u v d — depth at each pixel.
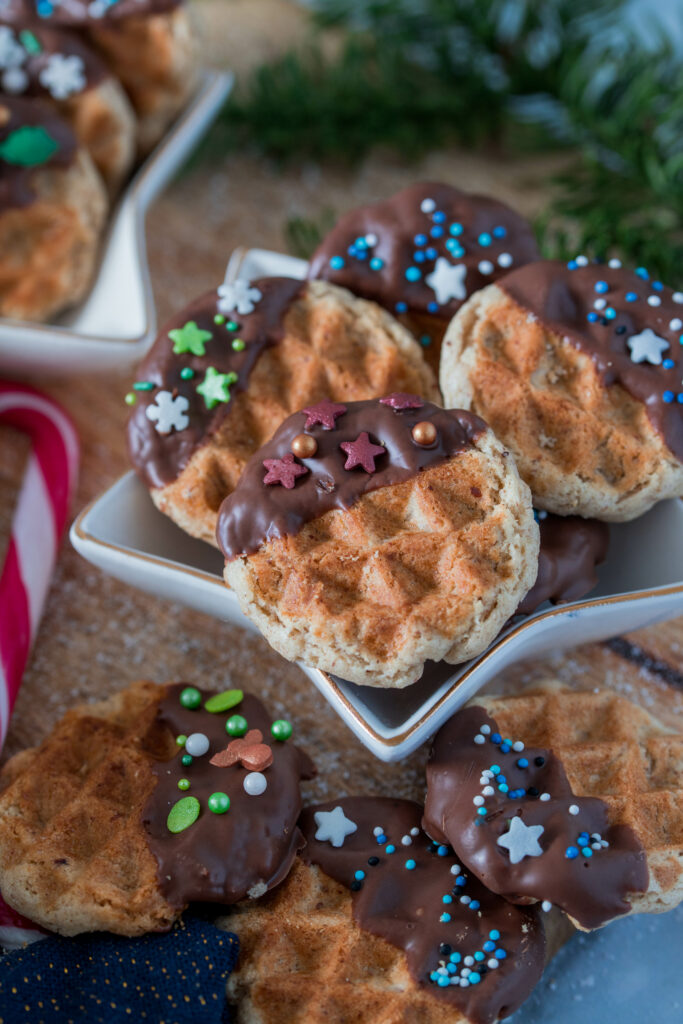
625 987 0.35
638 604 0.36
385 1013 0.33
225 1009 0.33
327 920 0.34
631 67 0.46
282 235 0.49
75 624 0.40
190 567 0.36
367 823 0.36
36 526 0.41
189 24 0.46
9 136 0.43
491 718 0.36
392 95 0.49
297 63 0.49
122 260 0.44
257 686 0.39
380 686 0.34
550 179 0.47
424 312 0.39
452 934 0.34
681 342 0.37
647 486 0.36
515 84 0.49
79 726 0.37
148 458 0.37
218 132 0.50
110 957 0.33
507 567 0.34
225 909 0.35
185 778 0.35
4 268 0.43
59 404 0.44
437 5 0.48
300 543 0.34
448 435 0.35
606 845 0.34
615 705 0.37
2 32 0.44
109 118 0.45
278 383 0.38
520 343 0.37
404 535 0.34
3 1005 0.33
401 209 0.39
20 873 0.34
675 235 0.48
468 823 0.34
